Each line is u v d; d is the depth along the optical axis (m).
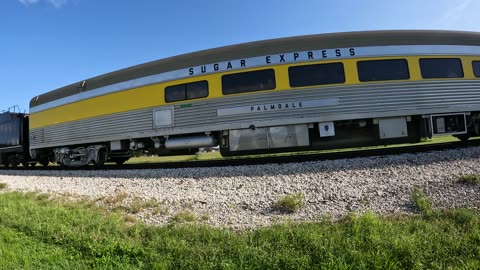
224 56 10.41
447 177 6.54
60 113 14.04
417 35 10.15
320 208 6.03
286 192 6.90
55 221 6.02
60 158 14.34
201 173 9.07
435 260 3.71
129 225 5.90
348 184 6.89
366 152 9.91
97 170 11.79
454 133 10.09
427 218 4.97
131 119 11.72
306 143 9.94
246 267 3.83
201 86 10.62
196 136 10.81
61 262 4.37
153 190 8.10
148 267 4.15
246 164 10.23
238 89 10.20
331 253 3.94
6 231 5.61
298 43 10.01
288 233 4.67
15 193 9.27
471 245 3.92
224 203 6.75
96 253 4.62
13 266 4.28
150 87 11.40
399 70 9.91
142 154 12.78
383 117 9.89
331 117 9.67
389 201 5.93
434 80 10.00
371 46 9.92
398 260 3.74
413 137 10.34
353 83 9.74
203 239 4.88
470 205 5.28
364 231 4.54
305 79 9.87
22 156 18.00
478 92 10.32
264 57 10.09
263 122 9.95
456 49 10.32
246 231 5.12
